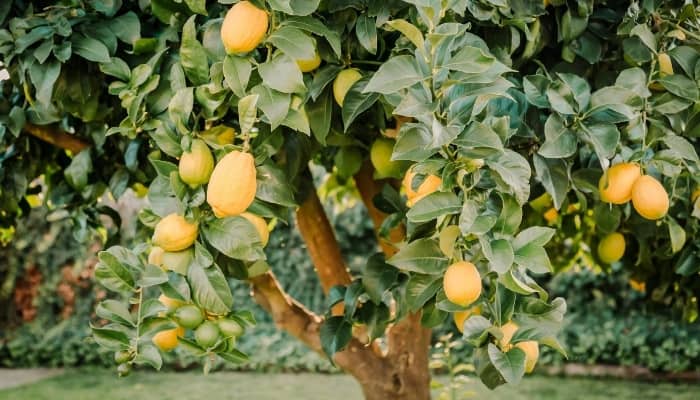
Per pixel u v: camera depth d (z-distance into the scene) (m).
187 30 1.43
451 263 1.44
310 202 2.61
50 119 1.98
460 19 1.59
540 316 1.47
